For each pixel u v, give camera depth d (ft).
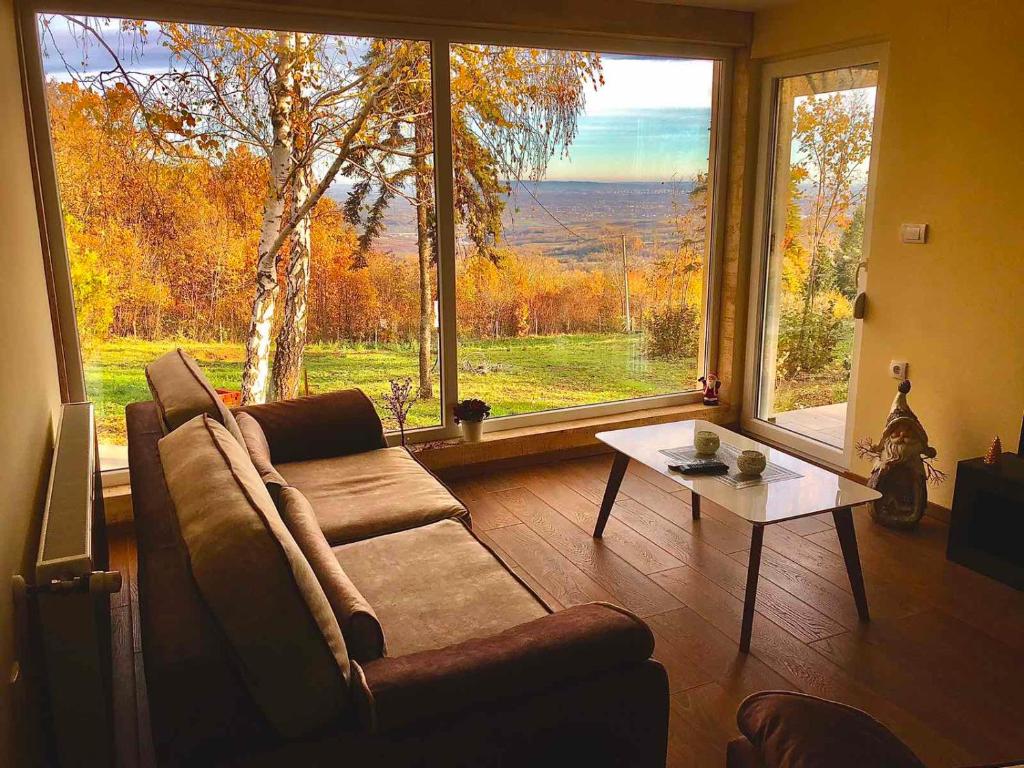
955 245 11.44
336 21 11.76
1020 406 10.80
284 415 10.36
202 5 10.95
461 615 6.65
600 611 5.46
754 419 16.07
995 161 10.77
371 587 7.09
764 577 10.27
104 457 11.62
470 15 12.34
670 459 10.19
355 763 4.49
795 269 14.73
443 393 14.03
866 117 12.94
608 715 5.09
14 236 7.50
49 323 10.27
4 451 5.26
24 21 10.11
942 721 7.48
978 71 10.84
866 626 9.10
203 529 4.50
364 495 9.20
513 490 13.38
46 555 5.11
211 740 4.32
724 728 7.36
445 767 4.67
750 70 14.87
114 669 8.14
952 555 10.66
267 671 4.31
